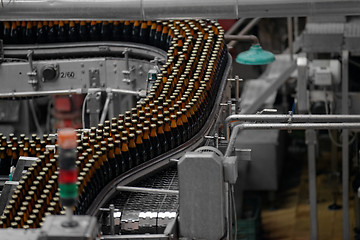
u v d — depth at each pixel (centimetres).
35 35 1261
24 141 940
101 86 1221
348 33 1416
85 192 792
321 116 847
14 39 1260
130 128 864
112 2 970
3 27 1261
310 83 1502
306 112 1456
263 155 1611
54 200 752
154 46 1209
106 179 836
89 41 1245
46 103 1639
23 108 1602
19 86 1223
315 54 1566
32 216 732
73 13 983
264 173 1622
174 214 777
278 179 1694
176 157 894
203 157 683
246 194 1717
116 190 826
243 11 947
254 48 1250
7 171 948
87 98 1177
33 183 784
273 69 1730
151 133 890
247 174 1625
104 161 838
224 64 1144
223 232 708
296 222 1630
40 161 831
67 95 1348
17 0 988
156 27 1202
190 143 916
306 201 1706
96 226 593
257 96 1645
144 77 1196
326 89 1511
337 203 1703
